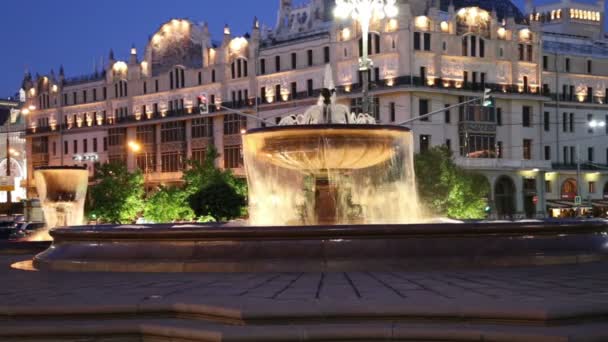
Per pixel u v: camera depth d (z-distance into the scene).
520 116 97.75
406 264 18.00
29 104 132.38
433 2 92.12
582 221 20.08
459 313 11.61
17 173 150.75
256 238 18.42
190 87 108.94
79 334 12.34
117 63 119.12
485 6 104.00
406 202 30.34
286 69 99.38
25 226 60.00
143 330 12.30
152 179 112.81
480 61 94.81
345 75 93.12
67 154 126.50
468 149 93.12
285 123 27.02
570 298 12.58
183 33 111.69
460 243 18.53
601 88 107.94
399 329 11.27
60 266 19.75
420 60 89.81
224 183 71.88
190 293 14.05
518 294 13.22
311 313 11.80
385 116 90.44
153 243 18.98
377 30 90.62
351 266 17.94
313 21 108.44
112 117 119.38
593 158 106.25
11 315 12.91
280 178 30.05
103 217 81.75
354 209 26.14
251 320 11.78
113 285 15.74
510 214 95.31
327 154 24.44
